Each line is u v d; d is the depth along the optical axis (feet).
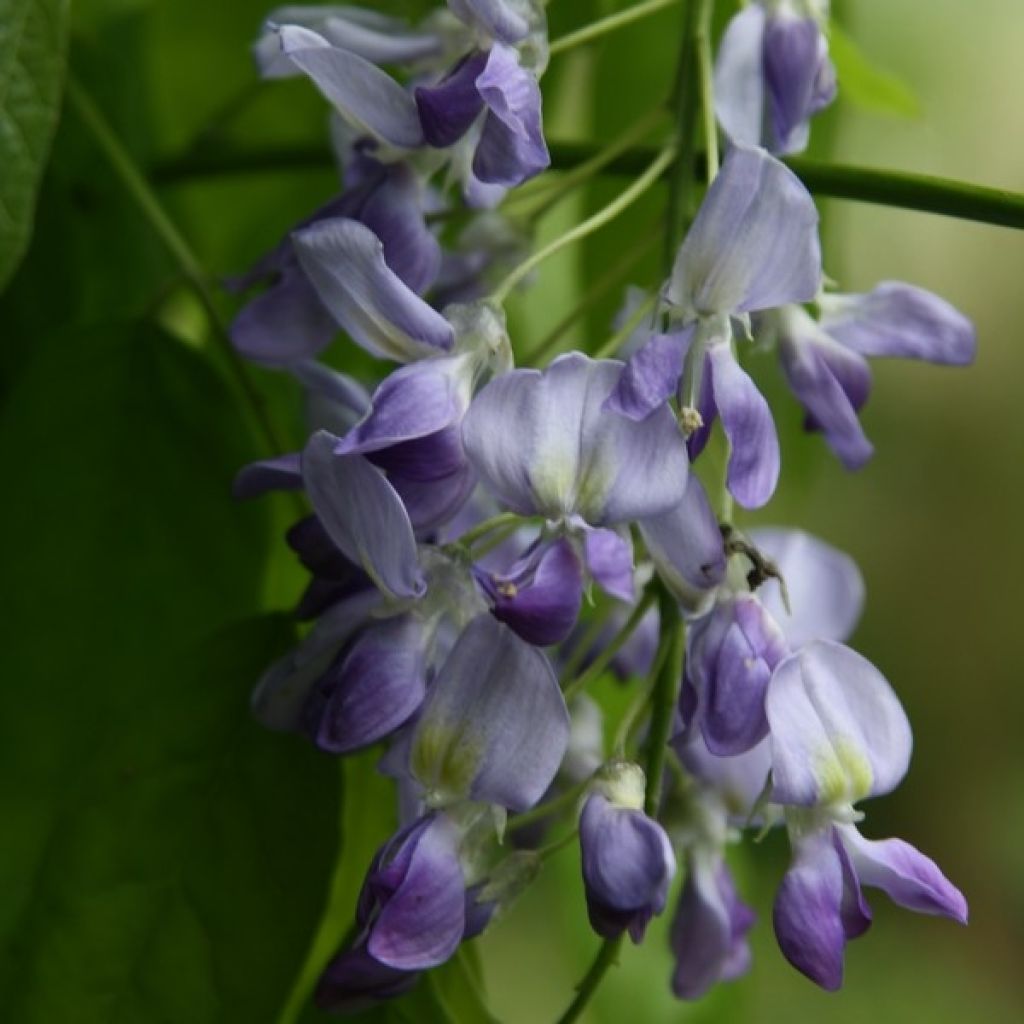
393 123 1.52
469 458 1.45
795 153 1.56
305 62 1.50
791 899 1.47
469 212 1.58
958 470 4.80
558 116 1.83
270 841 1.54
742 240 1.46
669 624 1.50
